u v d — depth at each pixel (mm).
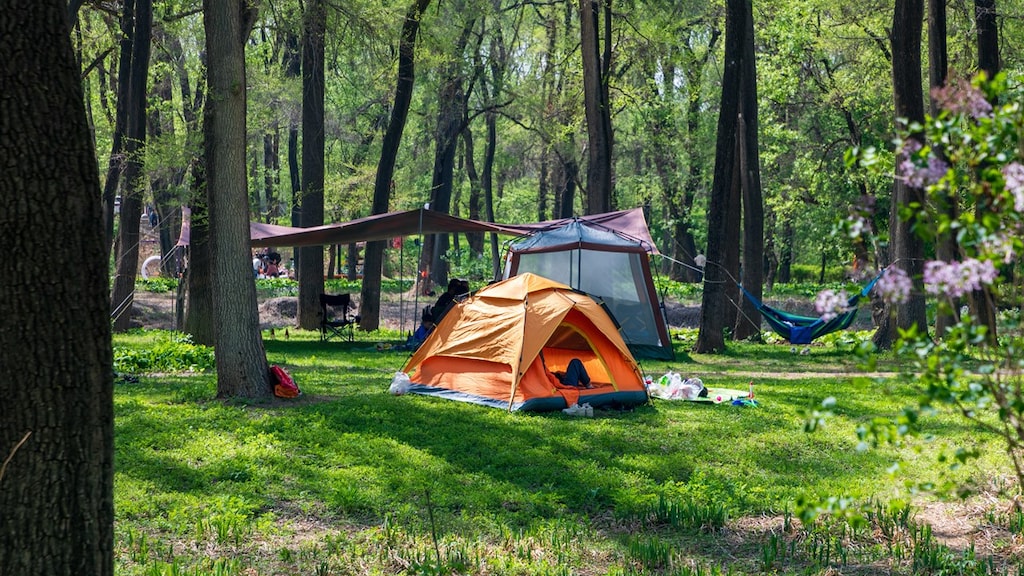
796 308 31672
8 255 3379
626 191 50062
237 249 11602
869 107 27875
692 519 6836
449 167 35594
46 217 3434
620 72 32688
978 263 3355
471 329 12516
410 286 39250
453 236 53500
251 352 11680
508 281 12812
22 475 3379
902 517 6809
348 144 38719
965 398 3551
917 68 18281
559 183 43656
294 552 6020
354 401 11602
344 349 19359
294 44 26328
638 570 5688
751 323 23250
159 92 28312
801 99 30125
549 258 18516
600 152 23609
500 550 6098
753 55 23672
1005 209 3373
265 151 41406
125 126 21234
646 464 8648
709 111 38594
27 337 3395
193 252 17984
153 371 15188
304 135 22812
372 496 7344
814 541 6266
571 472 8234
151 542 6102
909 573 5719
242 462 8266
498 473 8227
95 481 3562
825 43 26281
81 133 3564
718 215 20078
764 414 11500
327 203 31250
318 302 24047
